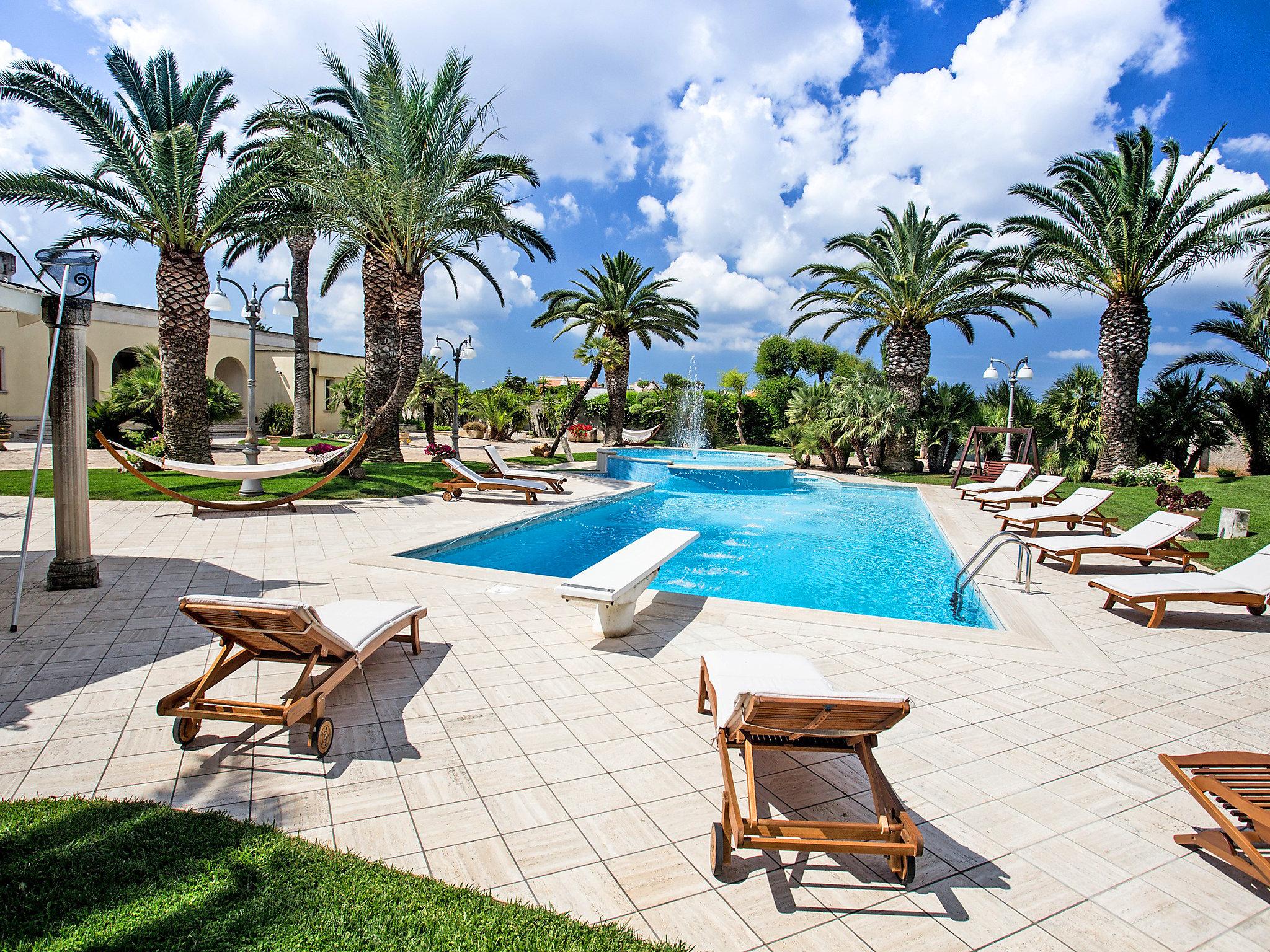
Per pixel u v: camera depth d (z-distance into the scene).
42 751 3.15
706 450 26.09
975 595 7.26
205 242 14.11
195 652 4.43
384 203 13.71
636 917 2.22
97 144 12.66
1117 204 16.00
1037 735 3.68
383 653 4.58
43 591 5.79
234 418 26.12
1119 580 6.43
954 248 20.41
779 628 5.34
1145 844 2.73
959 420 22.67
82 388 5.87
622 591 4.69
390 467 16.50
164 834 2.52
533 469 19.48
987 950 2.14
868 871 2.51
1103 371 17.23
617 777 3.10
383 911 2.18
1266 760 2.74
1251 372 17.89
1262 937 2.24
